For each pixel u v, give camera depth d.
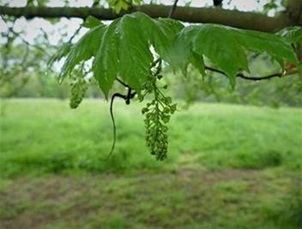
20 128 11.19
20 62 4.53
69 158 8.88
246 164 8.66
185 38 0.70
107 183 7.64
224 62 0.67
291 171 8.16
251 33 0.71
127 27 0.70
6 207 6.66
